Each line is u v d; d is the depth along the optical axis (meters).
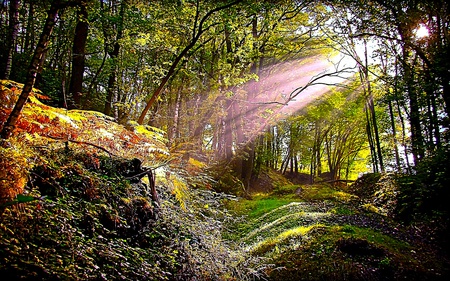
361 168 35.19
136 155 5.48
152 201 4.54
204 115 13.19
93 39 14.02
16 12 6.18
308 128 28.50
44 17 9.90
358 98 22.30
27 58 10.18
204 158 14.62
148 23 10.74
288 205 12.10
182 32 10.37
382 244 6.57
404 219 9.45
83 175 3.67
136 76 13.92
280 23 13.71
